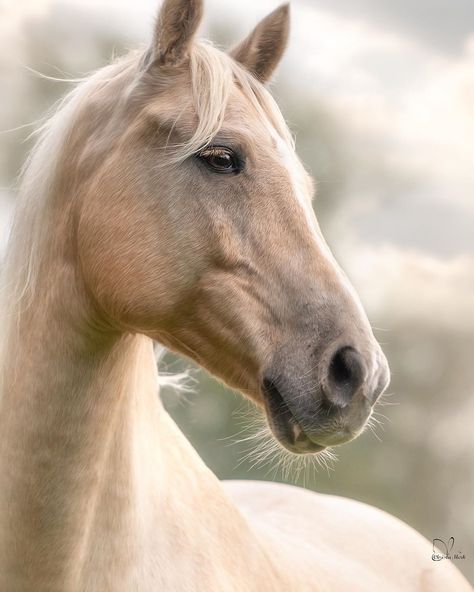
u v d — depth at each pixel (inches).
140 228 166.1
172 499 178.1
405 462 921.5
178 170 165.5
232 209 164.9
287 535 222.7
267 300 162.7
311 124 929.5
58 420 164.7
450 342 965.2
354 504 261.1
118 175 167.6
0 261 180.4
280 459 184.7
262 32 187.2
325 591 204.4
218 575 175.6
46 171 173.8
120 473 168.6
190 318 169.9
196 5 171.0
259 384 165.8
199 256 165.6
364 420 156.7
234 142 164.1
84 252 168.1
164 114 166.6
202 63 169.8
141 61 174.9
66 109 178.2
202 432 719.1
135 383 174.4
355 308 161.0
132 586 167.8
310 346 158.9
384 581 227.1
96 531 166.9
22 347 170.1
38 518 163.6
